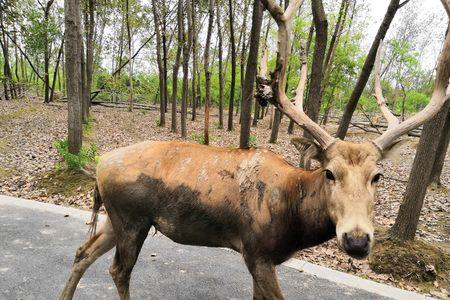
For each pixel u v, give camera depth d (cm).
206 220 321
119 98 3164
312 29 1680
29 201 677
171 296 417
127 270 343
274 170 317
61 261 476
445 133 960
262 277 311
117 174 328
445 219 753
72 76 810
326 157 283
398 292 454
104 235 359
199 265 491
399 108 2114
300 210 300
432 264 512
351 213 253
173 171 327
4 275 434
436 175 991
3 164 898
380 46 359
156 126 1848
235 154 333
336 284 465
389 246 542
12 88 2222
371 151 277
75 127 824
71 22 795
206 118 1327
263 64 339
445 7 312
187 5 1636
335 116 3098
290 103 318
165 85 2459
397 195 897
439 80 312
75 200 712
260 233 307
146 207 328
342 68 1997
